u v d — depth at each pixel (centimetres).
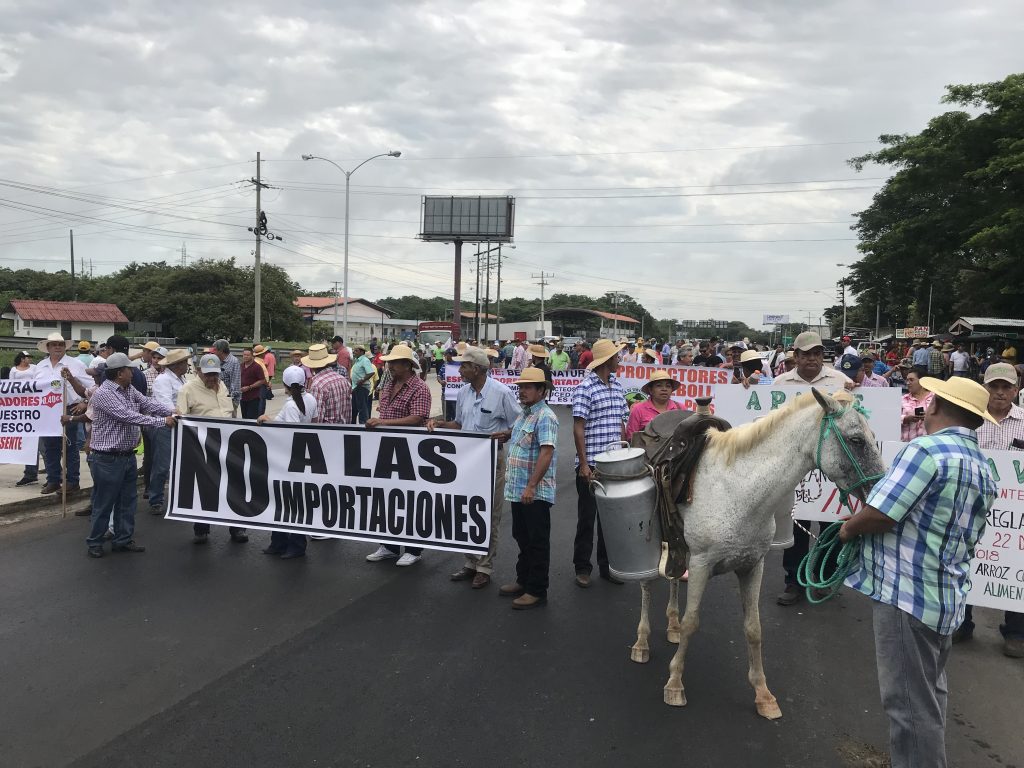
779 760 348
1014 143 2612
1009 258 3020
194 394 745
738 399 635
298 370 693
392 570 641
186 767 339
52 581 597
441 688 418
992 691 432
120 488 672
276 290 6800
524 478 557
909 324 6962
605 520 435
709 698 410
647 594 457
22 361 992
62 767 339
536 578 552
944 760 299
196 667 442
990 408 526
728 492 384
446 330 5553
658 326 14088
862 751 357
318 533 646
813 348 607
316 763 343
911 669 297
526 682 427
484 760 346
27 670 437
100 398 648
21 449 878
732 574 653
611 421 614
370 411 1520
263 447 663
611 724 380
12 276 8994
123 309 7038
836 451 355
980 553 494
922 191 3100
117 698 404
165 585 591
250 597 565
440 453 604
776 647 484
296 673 435
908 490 289
